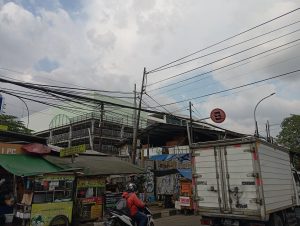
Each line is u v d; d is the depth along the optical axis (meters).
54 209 11.79
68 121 64.38
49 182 11.82
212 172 10.80
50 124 69.25
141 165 26.47
